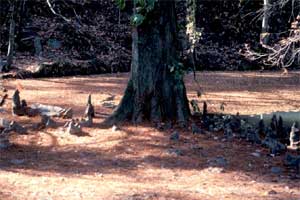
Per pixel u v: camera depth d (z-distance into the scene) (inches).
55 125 341.4
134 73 344.2
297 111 501.0
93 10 932.0
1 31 767.7
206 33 954.7
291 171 266.2
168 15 343.6
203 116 370.6
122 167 263.9
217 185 236.5
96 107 437.4
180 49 358.6
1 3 767.7
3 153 282.4
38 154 283.7
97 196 213.3
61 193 217.0
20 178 239.3
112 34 880.9
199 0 995.3
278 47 781.3
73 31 836.6
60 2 897.5
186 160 278.5
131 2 368.2
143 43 340.2
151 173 254.7
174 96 350.6
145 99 343.9
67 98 493.7
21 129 325.4
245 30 974.4
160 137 317.1
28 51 768.9
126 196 213.6
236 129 349.4
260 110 498.6
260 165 275.3
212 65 857.5
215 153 293.7
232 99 557.6
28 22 829.8
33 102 456.1
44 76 674.2
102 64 765.9
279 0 826.8
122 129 330.6
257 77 764.6
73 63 724.7
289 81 731.4
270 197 218.5
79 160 273.9
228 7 1001.5
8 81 608.7
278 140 336.8
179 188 229.1
